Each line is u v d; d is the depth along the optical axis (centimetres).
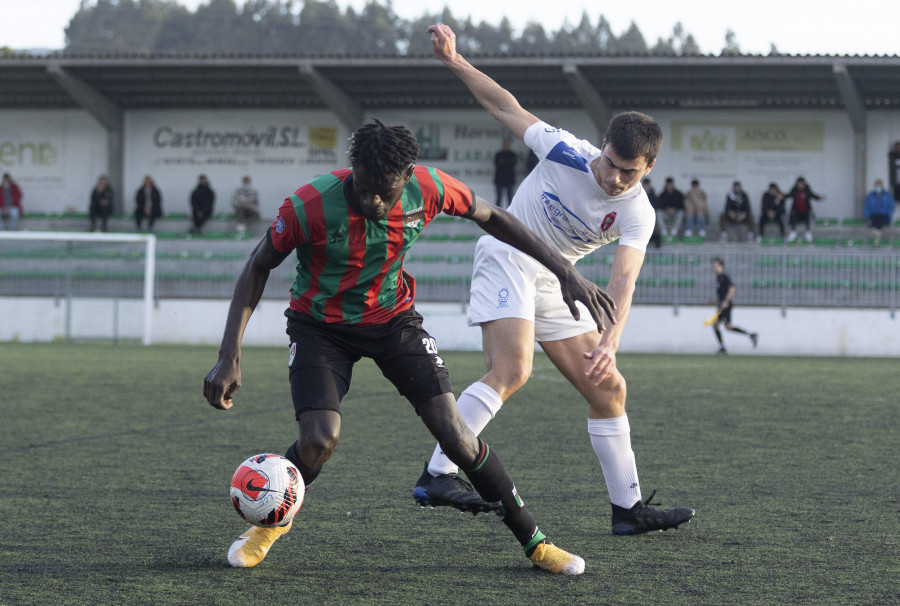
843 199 2959
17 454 768
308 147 3158
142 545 471
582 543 485
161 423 968
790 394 1318
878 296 2619
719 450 812
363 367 1738
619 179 464
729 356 2412
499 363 505
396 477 675
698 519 544
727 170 3008
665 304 2678
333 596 384
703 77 2828
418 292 2806
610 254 2697
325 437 404
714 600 382
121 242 2789
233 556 429
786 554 462
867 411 1111
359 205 383
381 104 3114
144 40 10756
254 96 3133
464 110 3083
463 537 495
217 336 2769
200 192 3030
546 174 511
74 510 555
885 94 2875
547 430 938
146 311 2673
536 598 383
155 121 3200
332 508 568
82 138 3216
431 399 411
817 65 2700
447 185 402
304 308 418
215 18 10275
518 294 507
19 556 447
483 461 410
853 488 640
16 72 2998
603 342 434
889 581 412
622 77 2859
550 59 2772
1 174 3231
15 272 2795
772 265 2653
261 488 411
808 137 2966
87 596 381
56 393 1246
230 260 2831
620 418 510
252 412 1063
